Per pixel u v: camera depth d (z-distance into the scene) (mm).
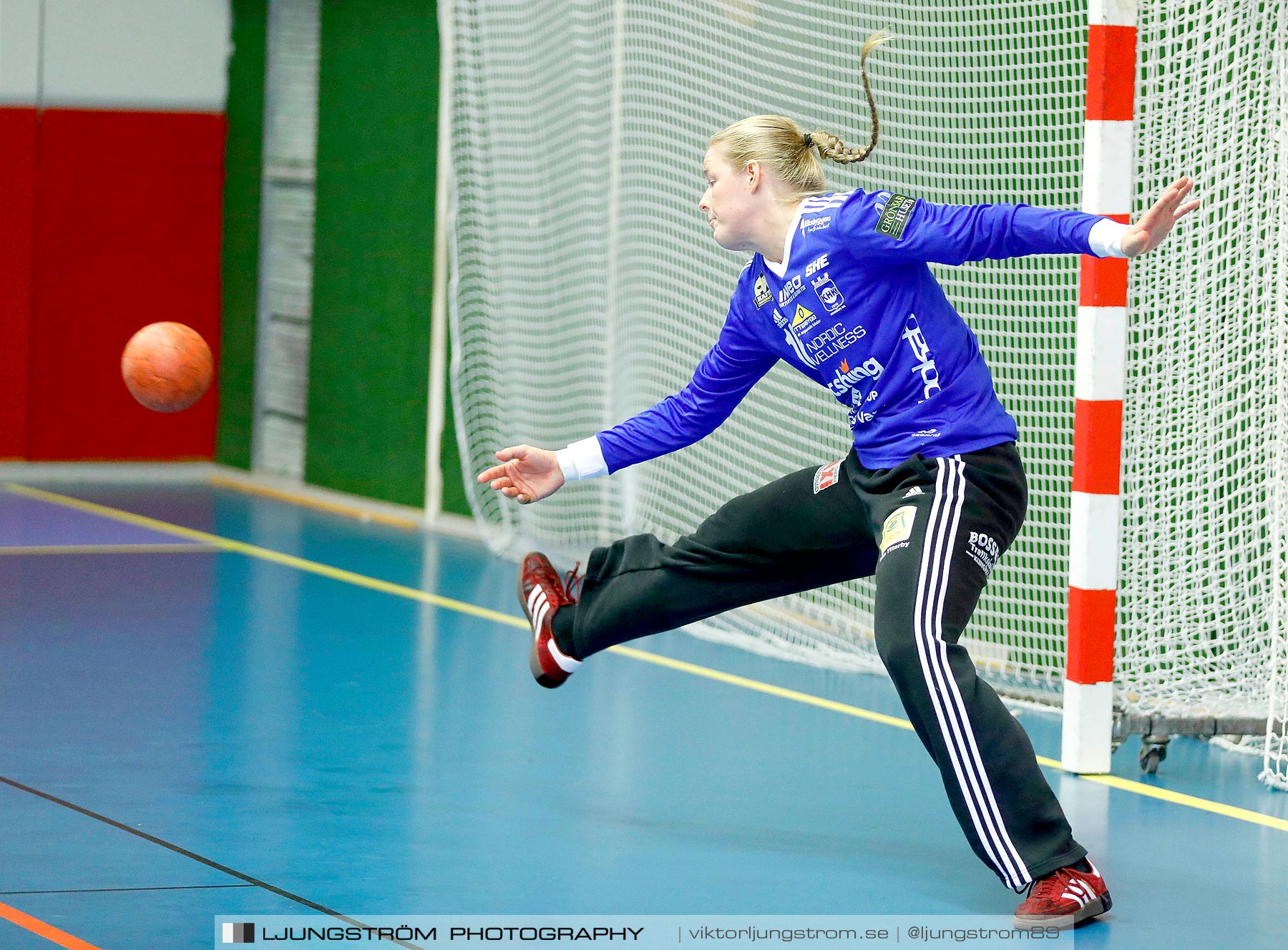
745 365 6621
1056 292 9641
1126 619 8602
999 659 9992
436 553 14211
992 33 9664
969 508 5871
